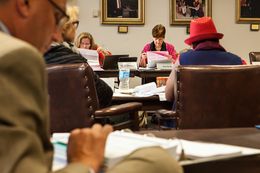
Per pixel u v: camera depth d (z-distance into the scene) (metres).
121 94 3.29
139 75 4.16
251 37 7.49
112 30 7.17
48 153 0.78
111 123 2.40
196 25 2.84
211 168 1.08
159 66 4.29
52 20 0.89
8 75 0.70
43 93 0.75
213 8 7.34
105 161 0.94
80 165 0.79
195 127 2.30
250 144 1.34
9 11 0.81
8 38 0.76
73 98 2.21
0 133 0.67
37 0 0.84
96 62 4.31
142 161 0.90
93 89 2.22
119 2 7.11
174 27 7.27
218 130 1.59
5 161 0.67
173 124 2.70
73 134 0.89
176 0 7.21
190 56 2.78
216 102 2.28
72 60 2.35
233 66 2.31
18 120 0.70
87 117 2.22
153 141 1.15
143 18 7.17
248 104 2.29
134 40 7.21
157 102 3.16
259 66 2.30
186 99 2.29
